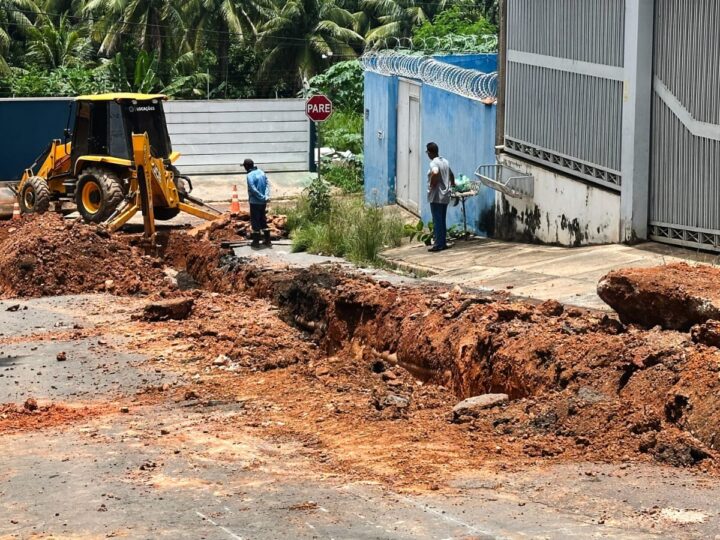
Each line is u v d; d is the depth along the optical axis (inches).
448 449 360.2
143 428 414.9
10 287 786.2
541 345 417.1
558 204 722.8
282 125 1434.5
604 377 381.4
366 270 699.4
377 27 2322.8
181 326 619.5
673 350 370.9
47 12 2326.5
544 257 658.8
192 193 1317.7
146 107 994.1
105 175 964.6
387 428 394.6
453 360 464.1
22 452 383.2
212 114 1411.2
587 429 357.7
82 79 1903.3
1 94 1825.8
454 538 270.2
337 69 1812.3
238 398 463.2
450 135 883.4
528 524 278.7
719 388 343.0
